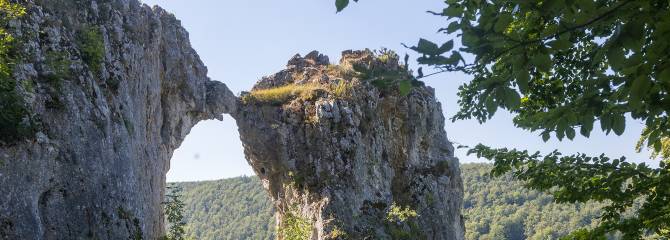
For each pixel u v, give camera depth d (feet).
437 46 9.11
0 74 44.68
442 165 130.52
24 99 47.21
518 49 10.11
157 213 87.56
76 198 50.83
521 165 25.73
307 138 112.27
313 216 105.81
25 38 53.16
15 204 42.11
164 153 95.96
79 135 54.08
